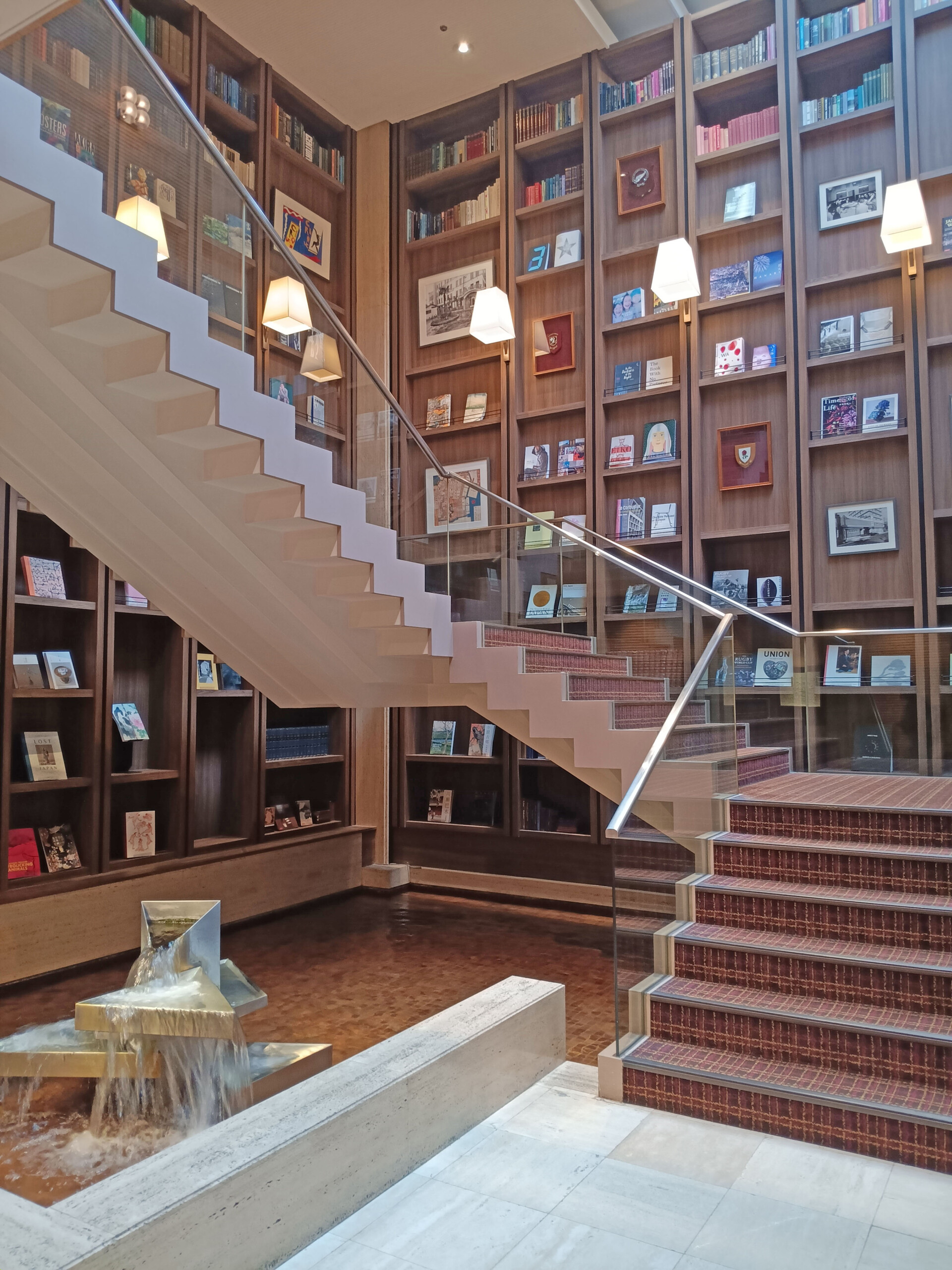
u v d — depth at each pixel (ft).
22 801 17.13
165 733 19.58
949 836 12.26
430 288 25.75
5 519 15.87
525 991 11.50
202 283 11.77
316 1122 7.82
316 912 21.67
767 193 21.25
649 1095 10.21
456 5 21.52
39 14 9.98
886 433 19.07
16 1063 10.26
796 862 12.59
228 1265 6.90
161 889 18.60
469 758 23.59
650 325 22.27
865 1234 7.65
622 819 10.54
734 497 21.09
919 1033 9.57
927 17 19.20
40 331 10.84
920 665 17.34
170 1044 10.22
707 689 13.91
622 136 23.11
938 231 19.11
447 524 16.93
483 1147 9.28
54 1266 5.76
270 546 14.23
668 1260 7.29
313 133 26.35
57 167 9.66
